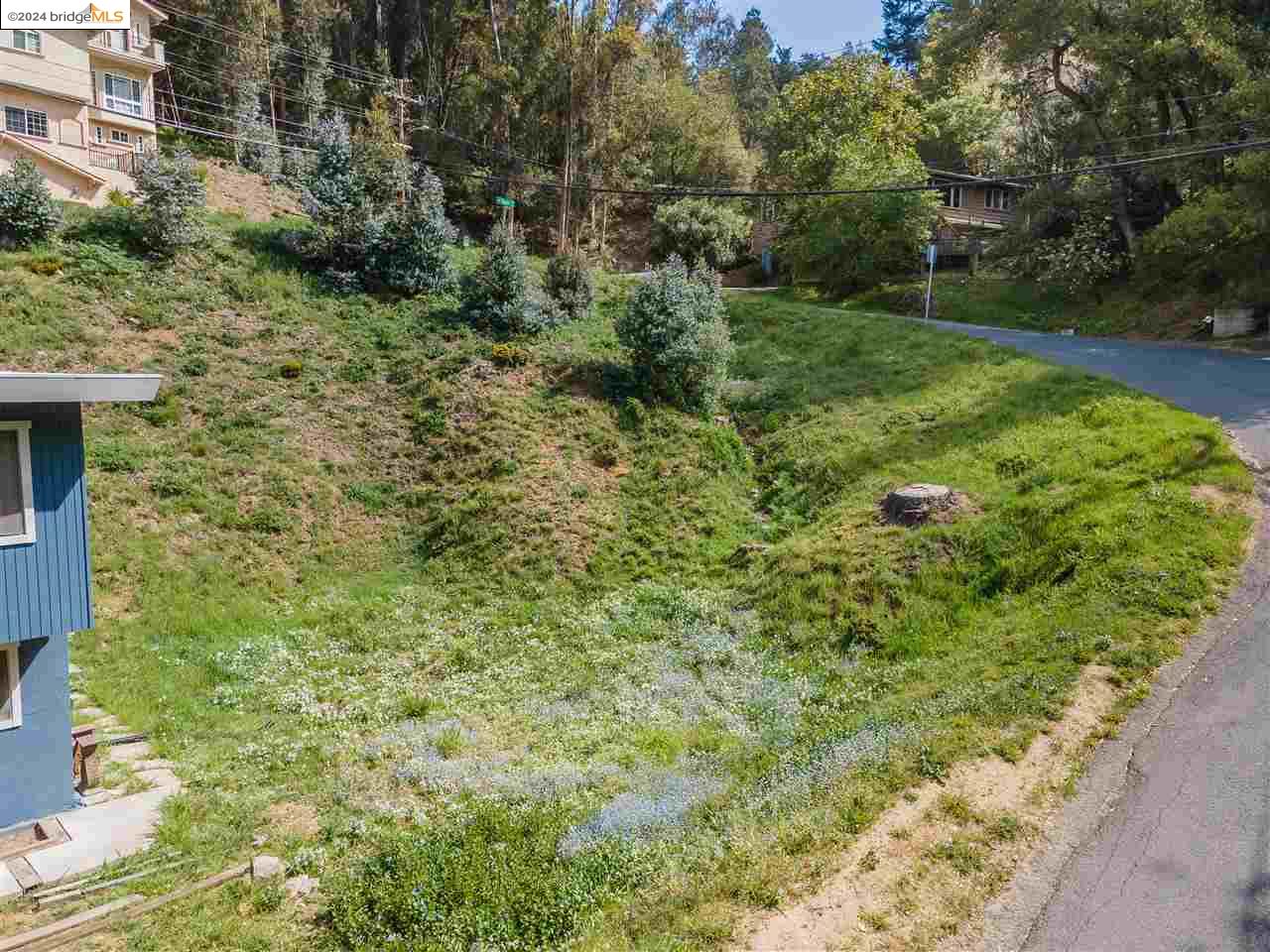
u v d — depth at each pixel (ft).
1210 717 27.55
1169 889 20.98
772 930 20.61
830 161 133.39
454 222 150.10
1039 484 47.75
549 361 75.25
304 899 25.72
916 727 30.22
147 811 30.58
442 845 26.86
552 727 37.68
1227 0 94.58
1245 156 77.92
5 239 71.77
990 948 19.69
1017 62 119.96
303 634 47.80
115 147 110.22
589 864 25.41
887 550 47.24
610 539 57.52
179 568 50.85
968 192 154.40
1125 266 109.19
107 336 65.77
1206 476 43.45
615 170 144.66
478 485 60.95
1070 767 25.99
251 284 77.97
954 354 74.90
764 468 65.87
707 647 44.88
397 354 74.69
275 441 62.69
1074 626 34.47
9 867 26.96
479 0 155.63
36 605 29.50
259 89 140.36
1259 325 83.51
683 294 72.95
